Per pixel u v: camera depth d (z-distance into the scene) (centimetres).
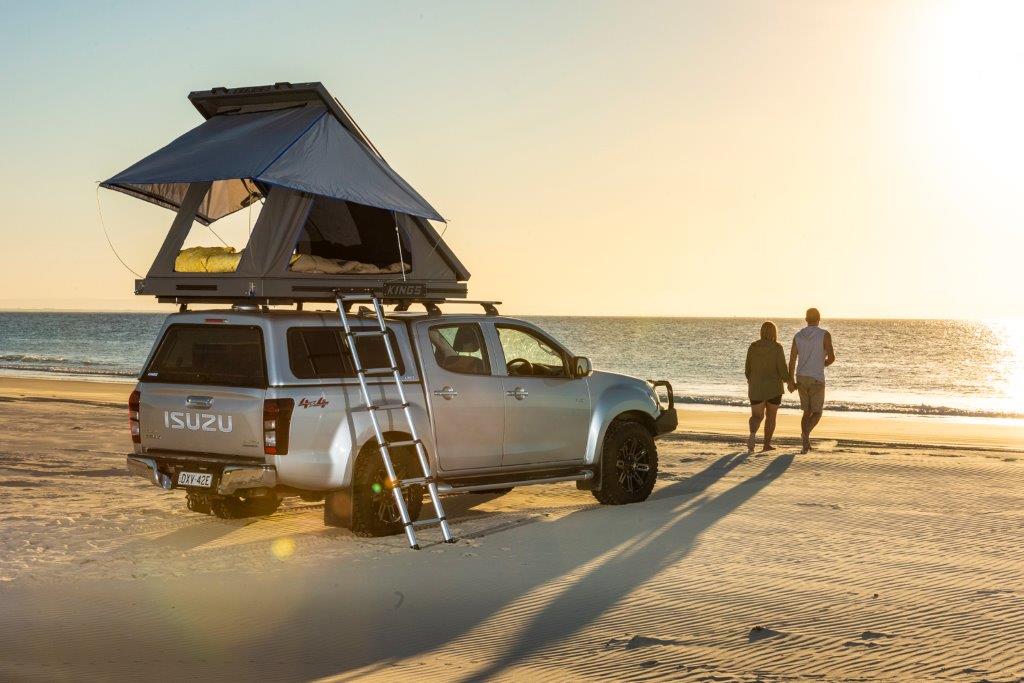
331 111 979
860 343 12719
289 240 867
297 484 848
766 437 1535
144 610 684
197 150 914
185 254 903
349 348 878
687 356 8806
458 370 973
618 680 539
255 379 845
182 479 860
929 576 779
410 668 564
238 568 796
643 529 956
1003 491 1188
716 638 619
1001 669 556
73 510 1035
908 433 2280
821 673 549
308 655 590
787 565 814
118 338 12075
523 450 1013
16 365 5922
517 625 651
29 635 629
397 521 922
